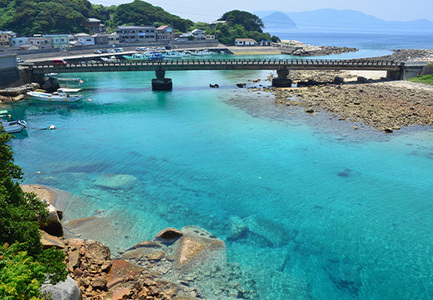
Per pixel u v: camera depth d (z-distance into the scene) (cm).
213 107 6125
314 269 2119
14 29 15012
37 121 5347
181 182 3269
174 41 17375
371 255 2261
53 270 1522
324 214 2738
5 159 2086
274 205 2867
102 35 15400
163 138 4509
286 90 7369
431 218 2689
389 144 4209
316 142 4288
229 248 2295
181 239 2342
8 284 1113
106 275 1964
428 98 6156
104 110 6044
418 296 1923
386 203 2900
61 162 3719
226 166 3622
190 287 1916
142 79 9812
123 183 3228
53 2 16825
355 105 5866
